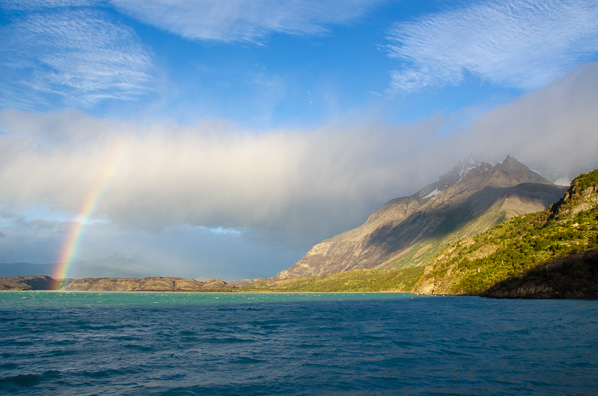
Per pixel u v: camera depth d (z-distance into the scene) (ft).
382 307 517.96
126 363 149.69
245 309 511.81
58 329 265.95
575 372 122.52
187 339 215.31
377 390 109.60
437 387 110.93
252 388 113.70
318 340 207.31
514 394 101.86
